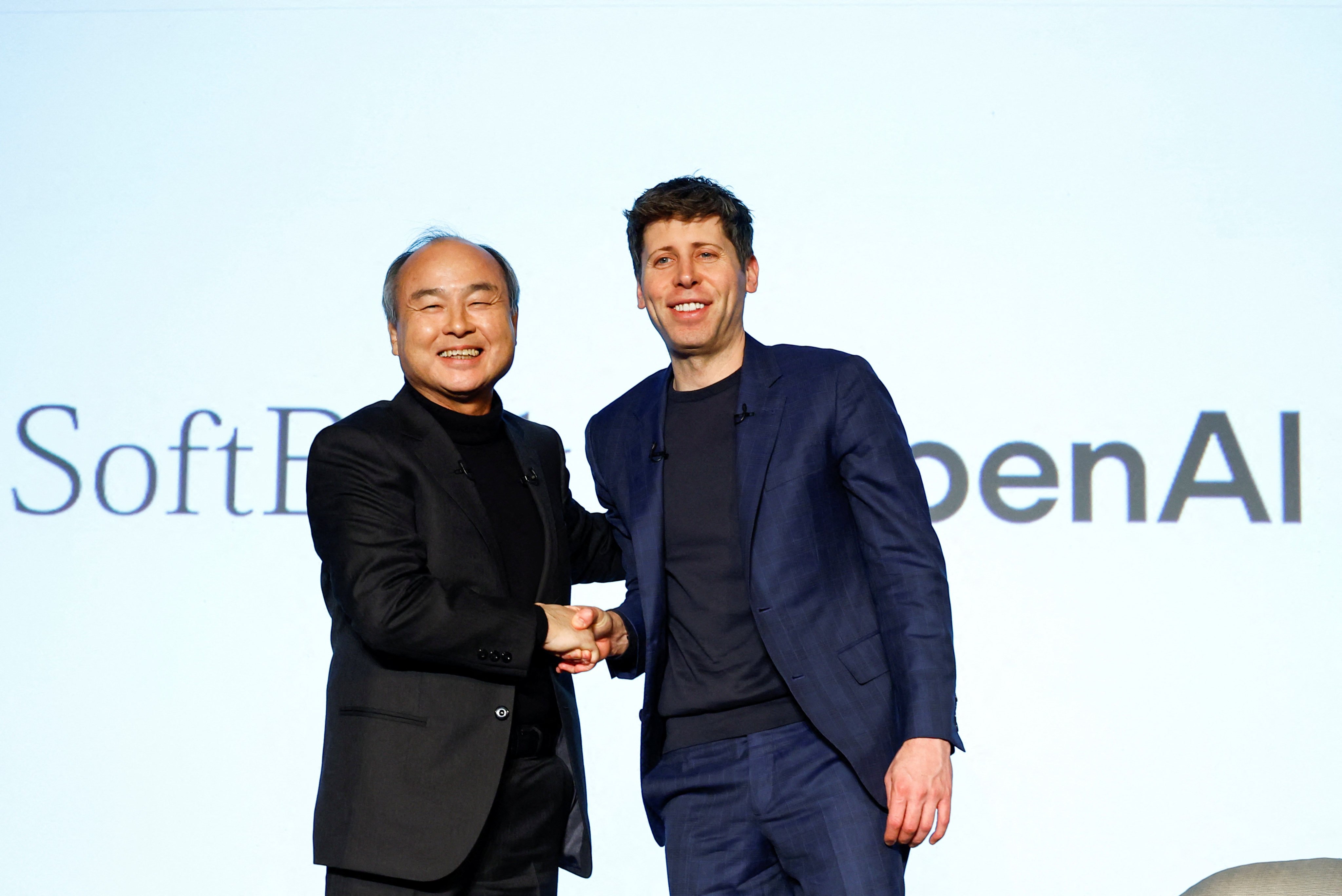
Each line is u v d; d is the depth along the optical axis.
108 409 3.60
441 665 2.08
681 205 2.16
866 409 2.10
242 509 3.55
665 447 2.20
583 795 2.22
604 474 2.29
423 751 2.04
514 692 2.10
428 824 2.01
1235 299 3.51
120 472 3.57
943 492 3.48
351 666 2.13
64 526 3.56
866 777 1.99
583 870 2.24
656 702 2.15
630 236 2.24
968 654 3.42
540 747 2.16
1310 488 3.45
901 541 2.04
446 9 3.66
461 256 2.22
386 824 2.01
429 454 2.16
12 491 3.58
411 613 2.01
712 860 2.08
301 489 3.55
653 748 2.16
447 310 2.18
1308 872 1.26
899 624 2.01
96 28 3.71
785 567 2.05
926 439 3.50
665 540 2.16
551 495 2.33
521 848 2.13
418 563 2.08
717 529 2.11
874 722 2.02
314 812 2.16
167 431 3.59
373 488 2.11
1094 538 3.45
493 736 2.06
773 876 2.10
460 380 2.18
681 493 2.16
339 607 2.21
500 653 2.04
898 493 2.05
